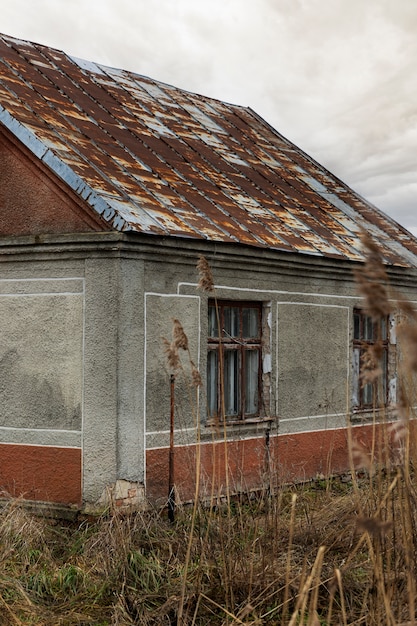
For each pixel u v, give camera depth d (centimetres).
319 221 1142
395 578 492
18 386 862
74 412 827
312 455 1040
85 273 823
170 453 809
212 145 1204
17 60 1099
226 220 949
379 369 411
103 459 802
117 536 688
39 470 842
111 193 840
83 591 630
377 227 1257
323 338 1063
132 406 814
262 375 987
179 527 742
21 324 863
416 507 512
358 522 404
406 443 466
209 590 590
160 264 849
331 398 1073
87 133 975
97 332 812
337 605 575
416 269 1175
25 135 862
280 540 676
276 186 1195
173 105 1288
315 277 1048
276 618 566
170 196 930
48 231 853
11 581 627
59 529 788
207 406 923
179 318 868
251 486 944
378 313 393
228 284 928
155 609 588
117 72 1291
